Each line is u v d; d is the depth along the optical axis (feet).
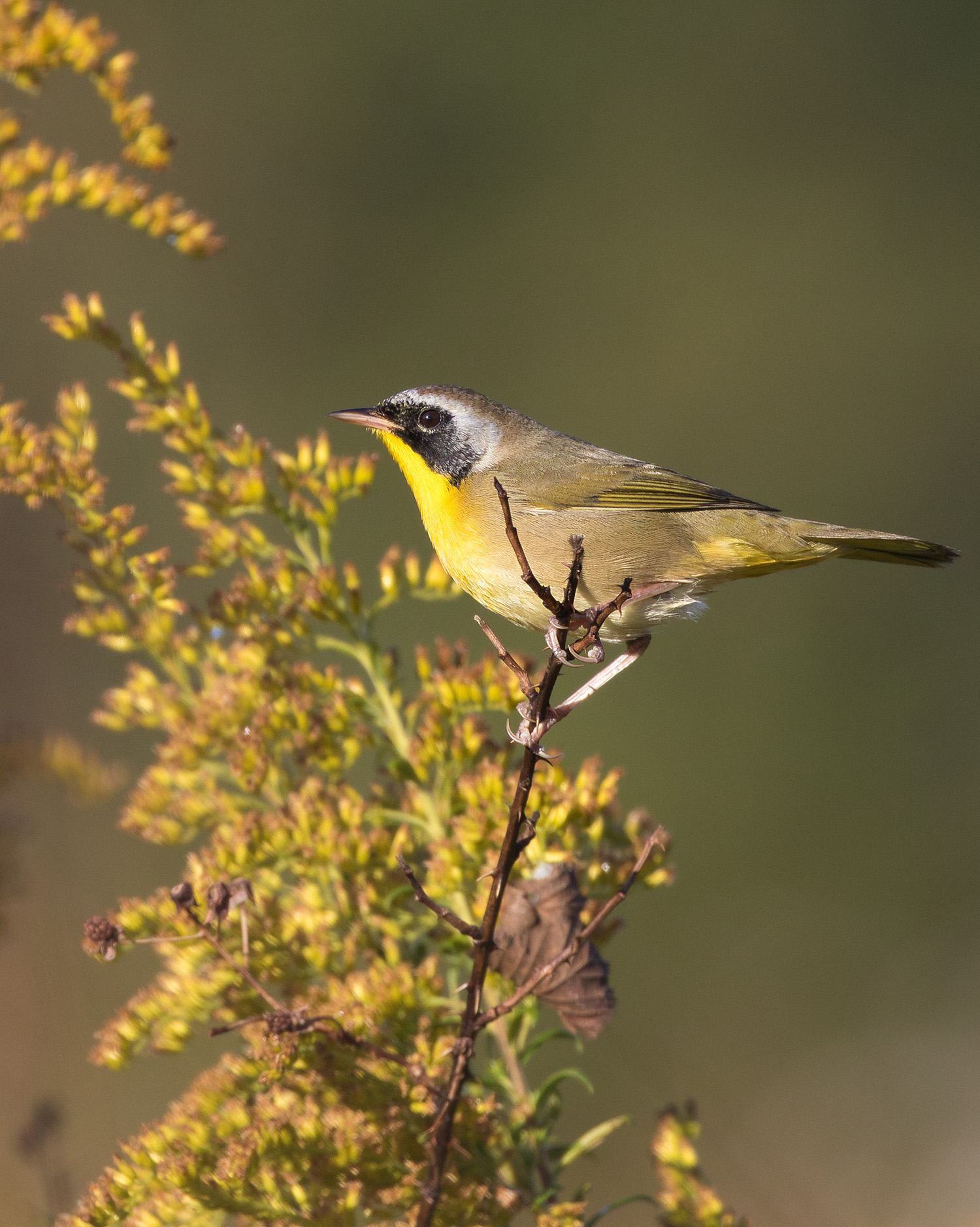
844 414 68.39
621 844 20.15
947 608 60.49
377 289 66.59
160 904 18.30
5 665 44.50
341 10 68.39
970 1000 46.57
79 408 20.33
